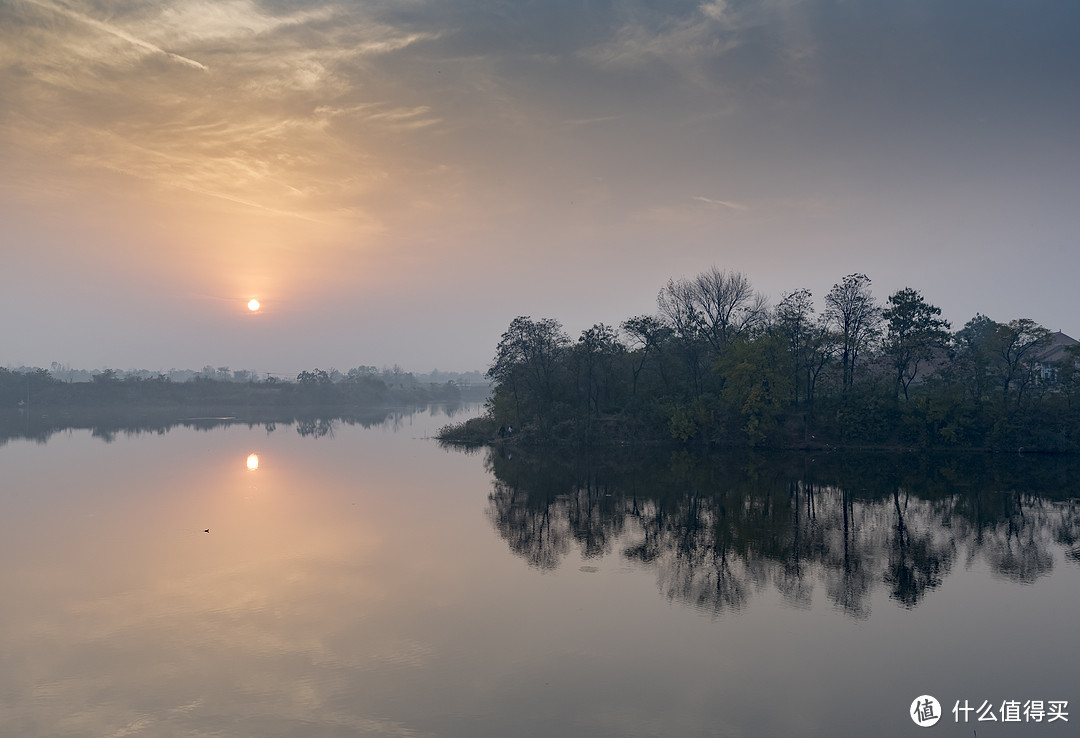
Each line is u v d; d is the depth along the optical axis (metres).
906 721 19.09
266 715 19.20
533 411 101.00
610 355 100.50
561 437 92.81
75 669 22.08
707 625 26.06
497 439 99.44
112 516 44.25
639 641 24.48
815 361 89.12
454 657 23.00
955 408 81.31
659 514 47.09
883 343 86.06
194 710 19.50
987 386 83.88
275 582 30.69
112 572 32.06
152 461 73.69
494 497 52.97
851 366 88.44
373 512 46.25
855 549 37.56
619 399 101.38
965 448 80.62
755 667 22.47
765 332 91.69
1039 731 18.56
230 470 66.50
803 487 58.34
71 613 26.89
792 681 21.48
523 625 25.91
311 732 18.31
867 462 73.94
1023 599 29.20
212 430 121.62
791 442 85.06
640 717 19.17
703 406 88.31
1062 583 31.41
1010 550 37.38
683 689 20.88
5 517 44.00
